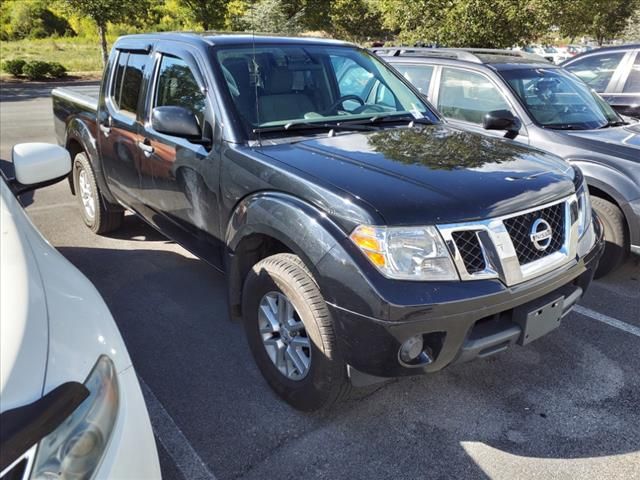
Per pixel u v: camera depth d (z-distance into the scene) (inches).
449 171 109.3
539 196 105.7
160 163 152.1
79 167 213.6
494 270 97.7
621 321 158.1
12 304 63.6
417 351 96.0
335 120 139.9
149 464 67.3
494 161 117.2
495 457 105.9
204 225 138.3
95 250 202.4
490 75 211.6
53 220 235.6
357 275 93.6
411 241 93.4
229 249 124.3
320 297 103.0
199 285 175.0
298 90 143.0
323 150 120.1
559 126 195.6
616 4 794.2
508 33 567.8
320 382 105.8
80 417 58.4
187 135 130.3
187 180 141.2
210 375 129.7
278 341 117.1
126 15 922.1
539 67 221.6
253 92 135.6
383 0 639.1
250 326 122.0
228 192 124.7
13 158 103.7
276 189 111.3
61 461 55.2
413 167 110.6
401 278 92.8
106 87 186.9
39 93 804.6
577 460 105.4
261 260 119.3
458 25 564.7
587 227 120.6
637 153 173.6
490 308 96.1
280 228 106.3
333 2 1109.1
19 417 53.0
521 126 198.1
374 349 94.1
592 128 196.9
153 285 174.9
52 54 1445.6
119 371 69.2
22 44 1737.2
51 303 67.3
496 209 99.1
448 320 93.5
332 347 102.2
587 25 772.0
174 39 155.3
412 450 107.3
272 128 130.0
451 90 226.5
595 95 220.5
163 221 160.7
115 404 64.7
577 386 128.0
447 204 97.0
